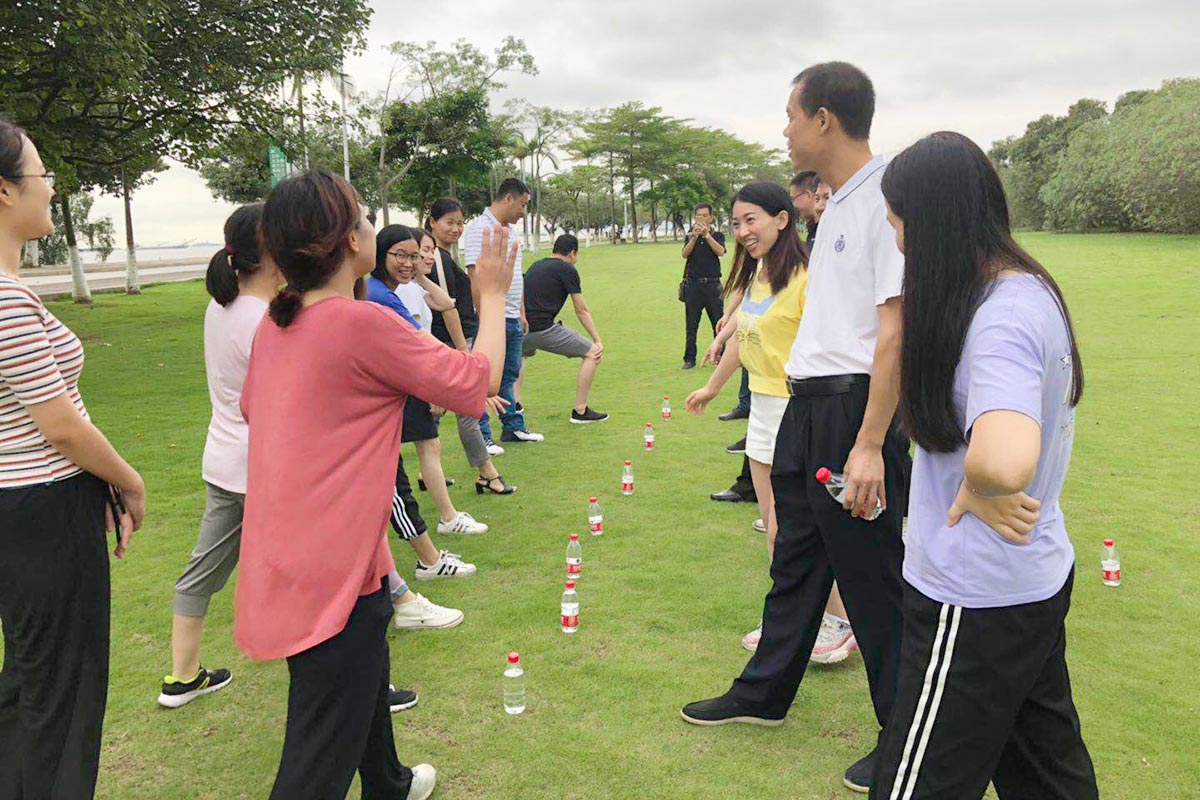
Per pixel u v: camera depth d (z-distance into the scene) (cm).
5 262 232
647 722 337
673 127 8019
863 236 283
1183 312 1516
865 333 290
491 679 372
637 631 416
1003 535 178
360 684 225
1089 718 327
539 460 749
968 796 193
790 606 321
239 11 1528
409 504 470
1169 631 398
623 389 1099
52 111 1377
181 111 1540
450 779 302
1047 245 3125
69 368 245
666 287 2672
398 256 484
